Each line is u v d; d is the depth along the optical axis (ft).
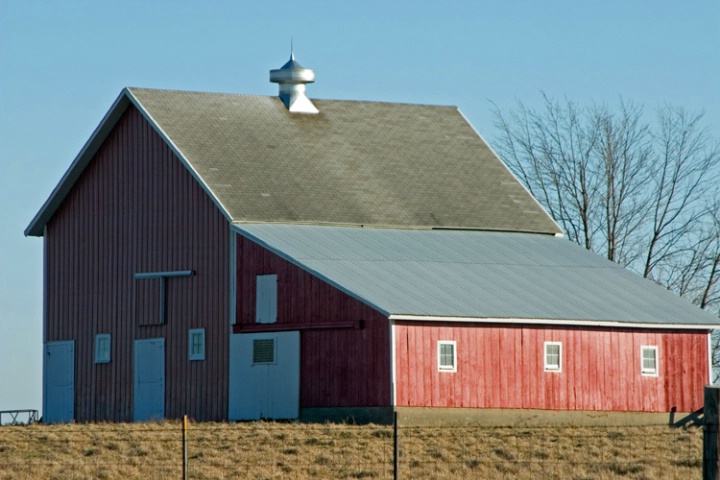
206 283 614.75
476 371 562.66
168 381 624.18
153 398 629.10
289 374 577.84
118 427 552.82
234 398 596.70
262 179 641.81
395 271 593.83
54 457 467.52
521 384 572.92
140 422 586.86
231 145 655.35
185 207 628.69
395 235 643.04
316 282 572.51
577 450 483.92
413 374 547.90
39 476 425.28
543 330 581.53
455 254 633.20
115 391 644.69
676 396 611.47
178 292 625.82
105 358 650.84
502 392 567.59
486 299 582.76
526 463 446.60
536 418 574.15
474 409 559.79
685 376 614.75
